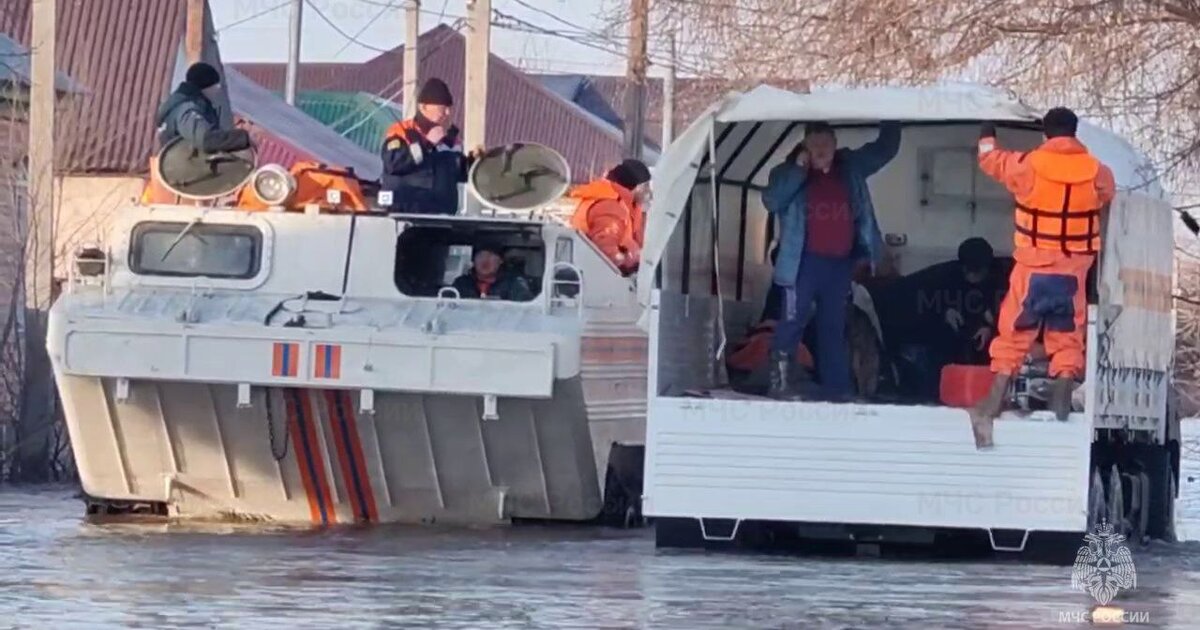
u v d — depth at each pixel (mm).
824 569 39969
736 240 48844
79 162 93688
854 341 46688
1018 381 42000
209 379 46125
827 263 44875
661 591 35625
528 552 42438
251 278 48062
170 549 41875
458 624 30938
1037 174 40375
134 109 127125
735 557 42062
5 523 48031
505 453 47281
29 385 68312
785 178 45062
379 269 47969
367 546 43219
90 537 44469
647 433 41406
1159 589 37938
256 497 48562
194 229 48281
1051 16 55531
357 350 45875
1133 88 55281
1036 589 36938
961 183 50875
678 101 72438
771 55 60844
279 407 47188
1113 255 42688
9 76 85625
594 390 47344
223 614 31750
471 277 48031
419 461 47562
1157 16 54781
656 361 41719
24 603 32750
